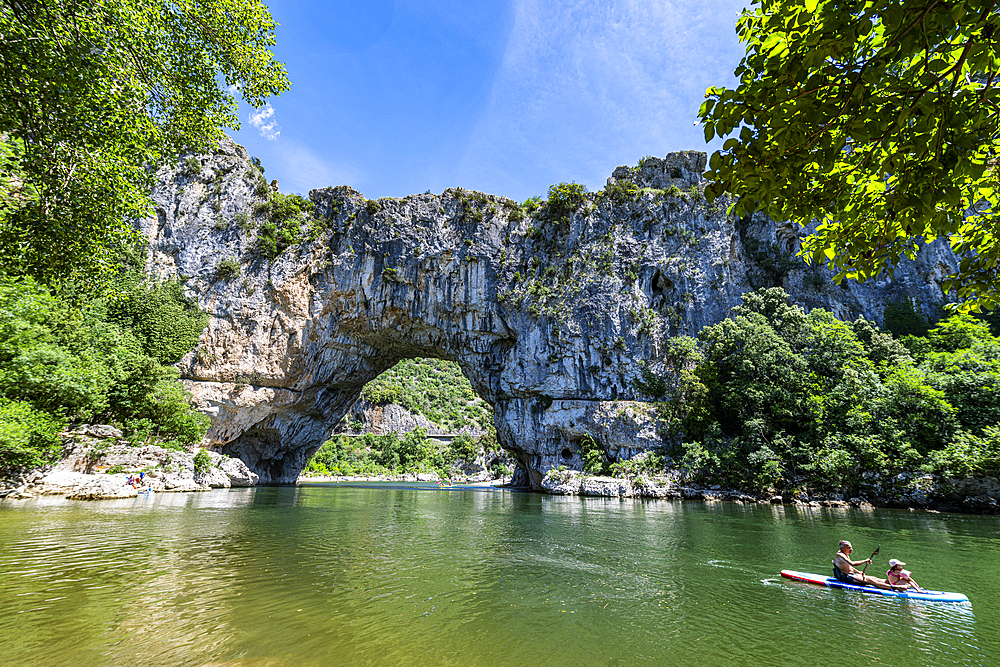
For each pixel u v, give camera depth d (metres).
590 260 45.06
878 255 4.49
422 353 53.69
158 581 9.50
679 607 8.80
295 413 48.91
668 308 43.59
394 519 20.94
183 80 10.88
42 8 7.59
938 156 3.32
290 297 45.12
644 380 41.56
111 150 9.27
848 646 7.05
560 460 42.44
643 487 35.06
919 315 46.41
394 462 93.75
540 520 21.03
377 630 7.32
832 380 34.38
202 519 18.44
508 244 47.69
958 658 6.68
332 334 47.22
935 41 2.99
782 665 6.39
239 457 47.97
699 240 45.81
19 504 20.16
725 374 38.28
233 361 42.72
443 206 48.38
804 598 9.44
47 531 14.38
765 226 52.03
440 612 8.25
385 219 47.44
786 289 49.00
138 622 7.31
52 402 25.12
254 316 44.00
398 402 113.19
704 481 34.34
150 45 9.77
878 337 40.28
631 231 46.06
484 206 48.81
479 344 47.66
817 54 3.13
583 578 10.79
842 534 17.02
